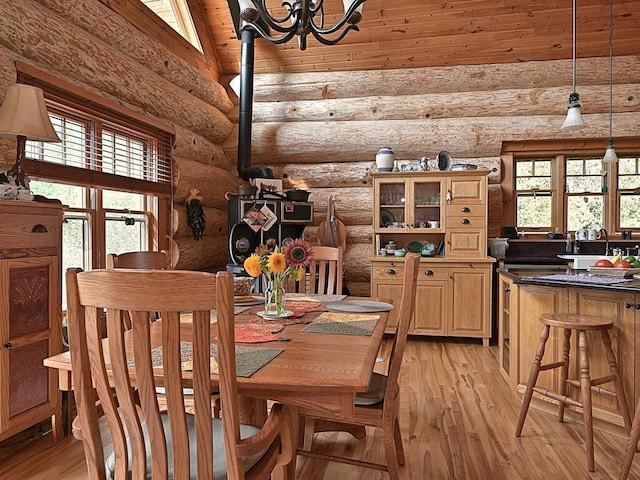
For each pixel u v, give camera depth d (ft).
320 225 18.42
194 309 3.57
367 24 16.60
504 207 17.95
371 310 7.45
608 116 16.60
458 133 17.31
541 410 10.00
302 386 4.20
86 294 3.85
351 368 4.60
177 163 14.79
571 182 17.83
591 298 9.19
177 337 3.67
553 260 16.46
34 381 8.07
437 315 16.03
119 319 3.80
